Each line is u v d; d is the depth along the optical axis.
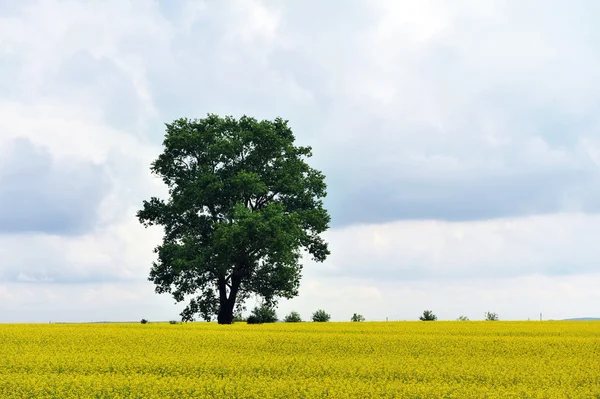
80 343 34.38
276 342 35.53
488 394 20.80
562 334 42.81
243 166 56.84
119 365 26.50
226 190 54.94
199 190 54.34
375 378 24.31
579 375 24.77
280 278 55.28
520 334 42.69
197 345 33.81
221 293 56.50
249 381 23.19
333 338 38.00
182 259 51.88
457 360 28.88
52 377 23.64
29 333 39.91
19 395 20.83
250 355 30.22
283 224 53.28
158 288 56.41
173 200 55.91
